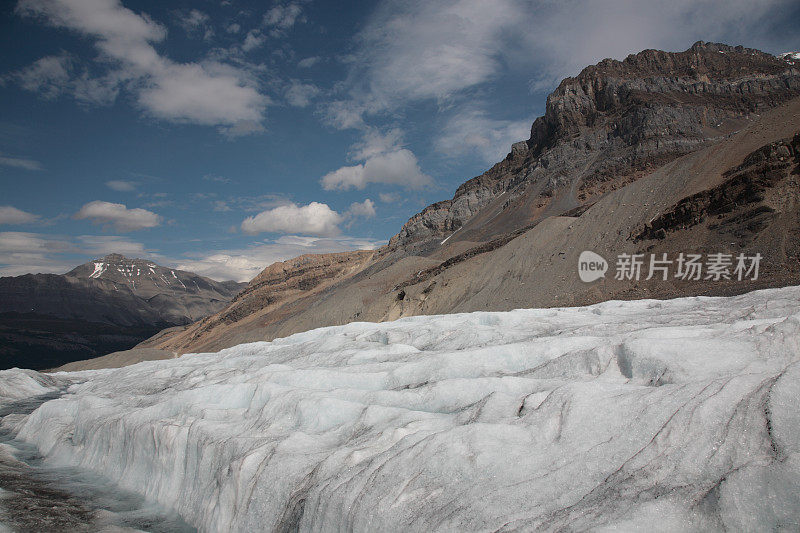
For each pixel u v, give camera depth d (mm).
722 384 7625
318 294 196000
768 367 9102
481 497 7422
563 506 6746
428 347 19672
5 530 12742
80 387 39438
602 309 23156
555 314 23328
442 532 7141
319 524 9266
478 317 24031
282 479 10891
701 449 6676
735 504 5566
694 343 10195
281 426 13555
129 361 120188
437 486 8195
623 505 6188
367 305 108750
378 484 8789
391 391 13289
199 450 14086
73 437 21531
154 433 16188
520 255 70750
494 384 11961
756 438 6344
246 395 16750
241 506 11414
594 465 7336
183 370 29562
